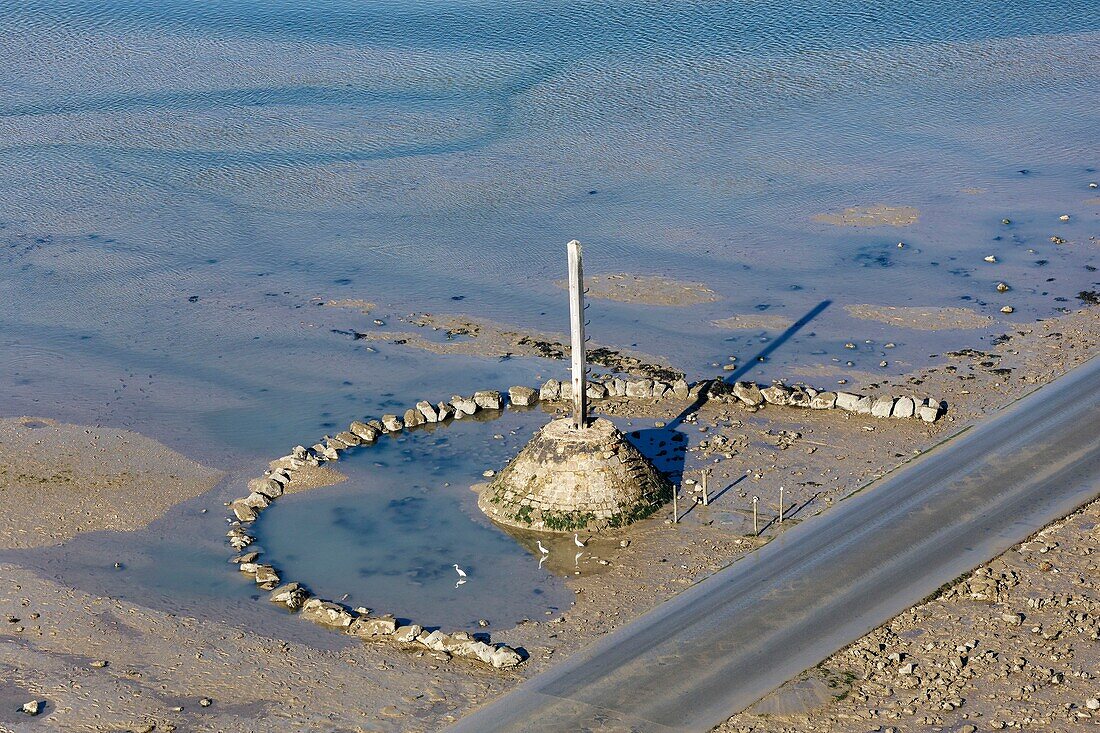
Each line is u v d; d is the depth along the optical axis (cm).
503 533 4600
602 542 4488
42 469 5078
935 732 3419
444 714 3591
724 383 5669
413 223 7812
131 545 4566
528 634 3969
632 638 3903
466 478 5016
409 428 5425
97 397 5750
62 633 4028
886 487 4741
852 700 3566
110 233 7762
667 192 8194
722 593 4119
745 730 3456
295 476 5019
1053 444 4988
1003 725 3444
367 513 4772
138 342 6328
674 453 5084
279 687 3744
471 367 5959
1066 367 5688
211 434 5409
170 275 7144
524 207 8012
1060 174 8231
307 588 4297
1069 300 6431
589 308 6544
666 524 4569
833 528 4472
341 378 5897
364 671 3812
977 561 4225
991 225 7444
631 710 3559
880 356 5906
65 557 4478
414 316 6544
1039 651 3753
